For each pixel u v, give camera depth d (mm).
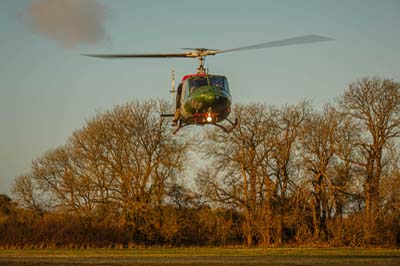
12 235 58812
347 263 32781
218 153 66938
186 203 67438
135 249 58219
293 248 59938
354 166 65188
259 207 67000
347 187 63750
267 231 66438
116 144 66312
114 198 66312
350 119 65938
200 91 33594
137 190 66562
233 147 67062
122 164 66375
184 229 66875
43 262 33375
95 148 66125
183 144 67375
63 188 67250
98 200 65688
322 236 65312
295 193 65750
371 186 63906
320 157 66375
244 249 58281
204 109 33875
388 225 60688
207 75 34531
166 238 65688
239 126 66562
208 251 52156
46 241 59500
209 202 66312
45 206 70688
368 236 60625
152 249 58469
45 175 69812
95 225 63188
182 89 35125
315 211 65812
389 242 60250
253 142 67500
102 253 46781
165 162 65688
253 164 66938
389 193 60812
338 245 62344
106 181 66125
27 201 71750
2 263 32188
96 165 65875
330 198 64938
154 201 66500
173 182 67000
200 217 67875
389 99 63906
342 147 65500
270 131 67562
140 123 66750
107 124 66938
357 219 62156
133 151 66562
